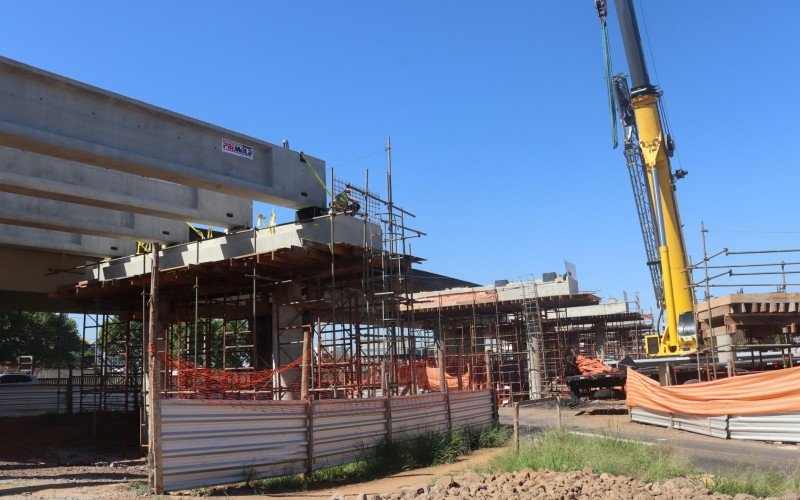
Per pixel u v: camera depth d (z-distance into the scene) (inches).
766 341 1080.8
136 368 1146.7
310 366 772.0
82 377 1082.7
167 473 418.3
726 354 965.8
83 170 869.8
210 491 446.3
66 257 1201.4
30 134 664.4
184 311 1088.2
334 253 804.6
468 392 815.7
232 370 912.3
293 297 923.4
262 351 986.7
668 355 1000.9
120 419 1051.9
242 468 465.7
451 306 1457.9
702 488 366.3
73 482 554.3
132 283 916.6
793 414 628.7
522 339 1616.6
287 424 509.7
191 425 436.5
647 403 848.9
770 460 523.5
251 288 964.6
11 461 732.7
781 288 802.2
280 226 931.3
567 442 540.4
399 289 872.3
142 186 925.2
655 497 344.2
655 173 1064.2
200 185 843.4
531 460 494.9
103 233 1031.6
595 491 370.6
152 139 779.4
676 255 1039.0
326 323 938.7
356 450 584.7
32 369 2000.5
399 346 1079.6
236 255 956.0
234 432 464.8
